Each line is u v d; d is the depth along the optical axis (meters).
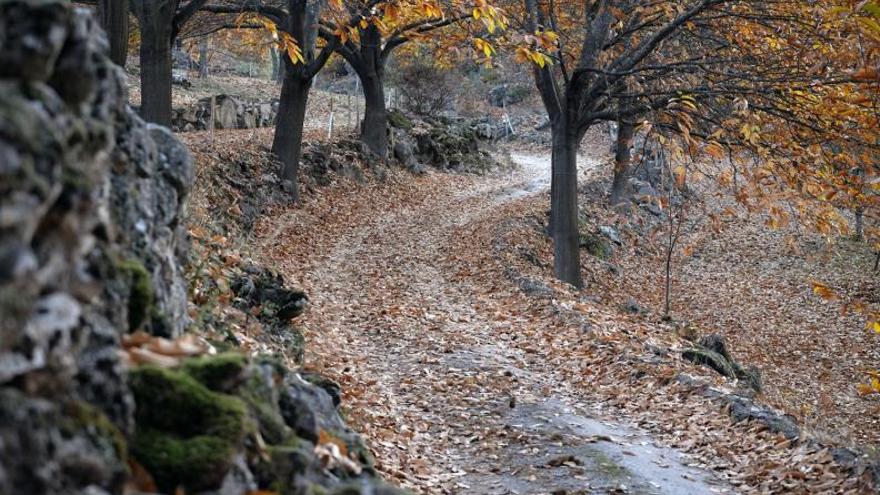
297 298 9.10
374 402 9.09
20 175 2.26
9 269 2.25
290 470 3.54
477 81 62.69
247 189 21.34
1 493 2.18
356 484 3.46
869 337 23.89
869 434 15.45
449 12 14.18
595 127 55.59
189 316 5.65
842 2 8.73
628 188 35.88
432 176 36.22
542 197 33.62
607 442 8.56
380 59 32.66
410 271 19.77
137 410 3.13
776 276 29.97
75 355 2.72
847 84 13.74
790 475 7.64
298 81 23.81
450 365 11.48
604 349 12.28
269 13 23.25
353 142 31.28
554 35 11.73
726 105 16.81
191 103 33.44
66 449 2.46
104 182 3.25
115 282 3.33
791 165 14.00
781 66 15.35
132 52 45.28
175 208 4.82
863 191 12.96
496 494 6.91
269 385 4.04
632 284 27.39
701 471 8.00
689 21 16.61
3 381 2.32
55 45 2.59
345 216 25.20
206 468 3.00
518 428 8.92
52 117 2.55
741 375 14.31
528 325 14.37
